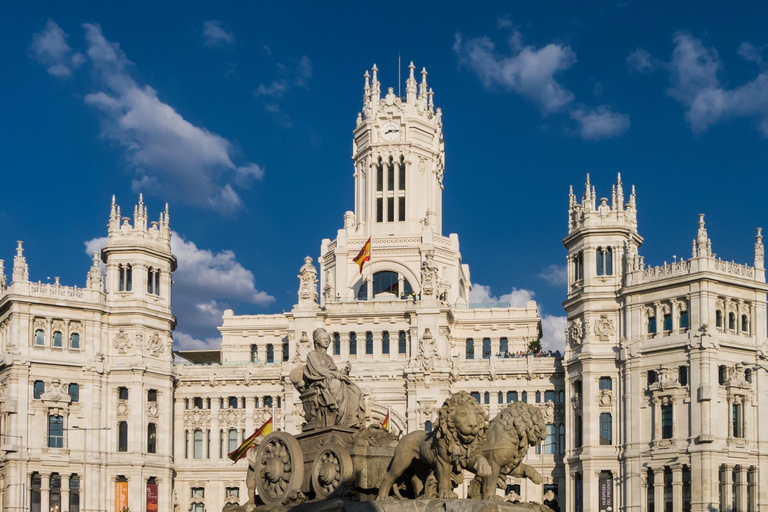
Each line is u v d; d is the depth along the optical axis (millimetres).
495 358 139250
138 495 134125
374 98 162750
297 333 140875
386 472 44406
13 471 128375
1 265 138750
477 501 39625
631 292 129500
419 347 137250
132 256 140000
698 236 124875
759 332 126688
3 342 135500
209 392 143500
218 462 141875
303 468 46531
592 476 128125
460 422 41406
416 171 159000
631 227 134875
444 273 155500
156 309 140375
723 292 124688
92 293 137250
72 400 134125
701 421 120312
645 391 126688
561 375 137625
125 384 136625
